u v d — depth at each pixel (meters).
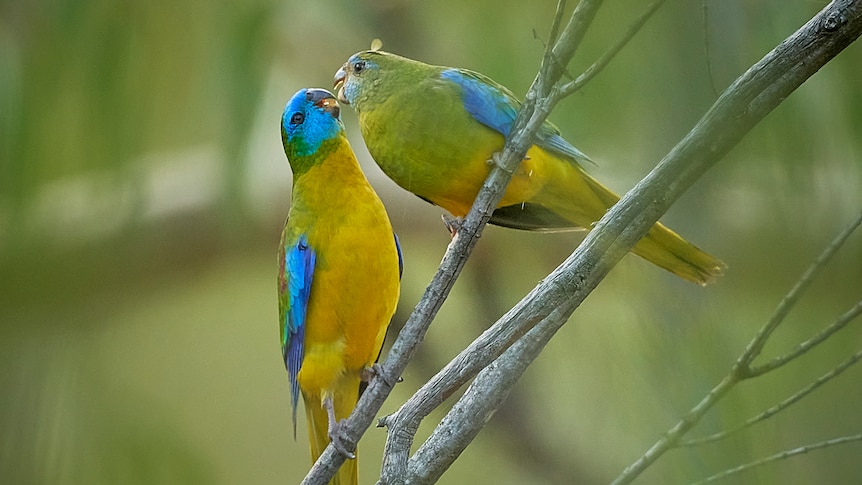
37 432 10.21
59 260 12.02
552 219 9.05
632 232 6.36
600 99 10.05
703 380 8.66
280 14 11.74
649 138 9.95
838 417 8.98
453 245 6.91
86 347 11.77
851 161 9.45
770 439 8.41
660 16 9.56
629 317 9.64
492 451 13.80
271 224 13.92
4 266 11.57
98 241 12.34
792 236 9.91
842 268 10.05
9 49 10.06
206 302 15.20
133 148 10.40
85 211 12.18
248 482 14.63
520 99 10.47
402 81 8.71
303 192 8.84
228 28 10.56
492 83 8.62
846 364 6.45
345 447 7.00
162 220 13.54
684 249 8.14
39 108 10.07
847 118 9.37
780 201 9.66
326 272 8.63
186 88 10.62
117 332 13.50
